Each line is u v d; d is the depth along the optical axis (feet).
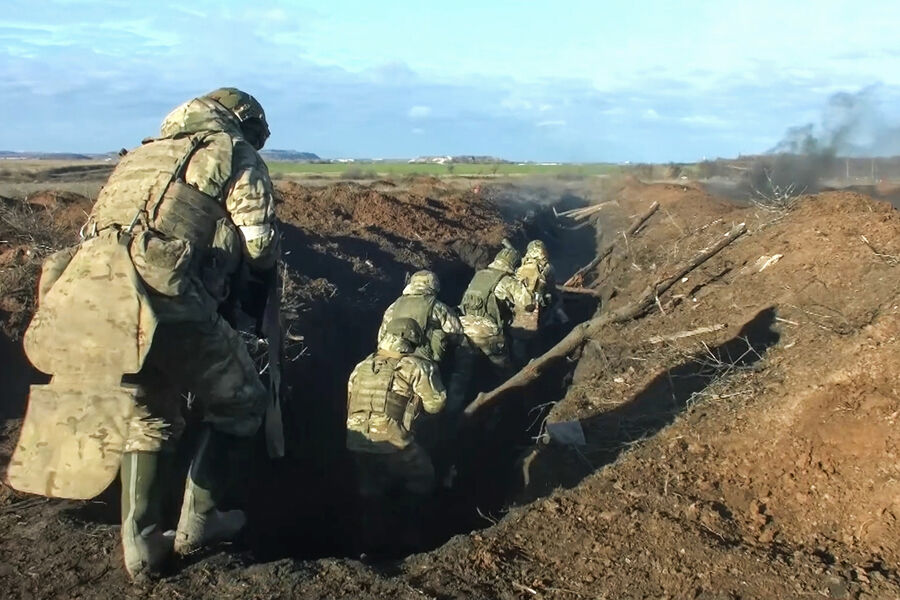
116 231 12.94
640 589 12.51
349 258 39.70
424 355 22.85
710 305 27.27
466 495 23.73
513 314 33.76
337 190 55.21
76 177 97.25
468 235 54.34
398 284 40.65
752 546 13.41
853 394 15.70
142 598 12.89
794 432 15.64
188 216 13.43
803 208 31.35
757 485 14.99
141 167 13.73
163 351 13.23
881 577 12.36
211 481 14.58
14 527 15.33
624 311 27.30
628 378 23.49
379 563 14.17
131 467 12.81
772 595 12.10
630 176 100.58
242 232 13.99
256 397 14.39
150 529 13.15
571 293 41.88
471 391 31.60
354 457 22.75
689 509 14.38
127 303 12.53
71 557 14.20
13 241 27.12
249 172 14.05
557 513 14.85
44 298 13.20
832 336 19.24
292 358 25.44
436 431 25.30
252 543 17.90
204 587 13.21
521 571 13.26
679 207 52.03
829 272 24.94
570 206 86.38
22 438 12.86
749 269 28.55
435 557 13.88
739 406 17.39
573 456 20.02
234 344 13.93
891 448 14.39
